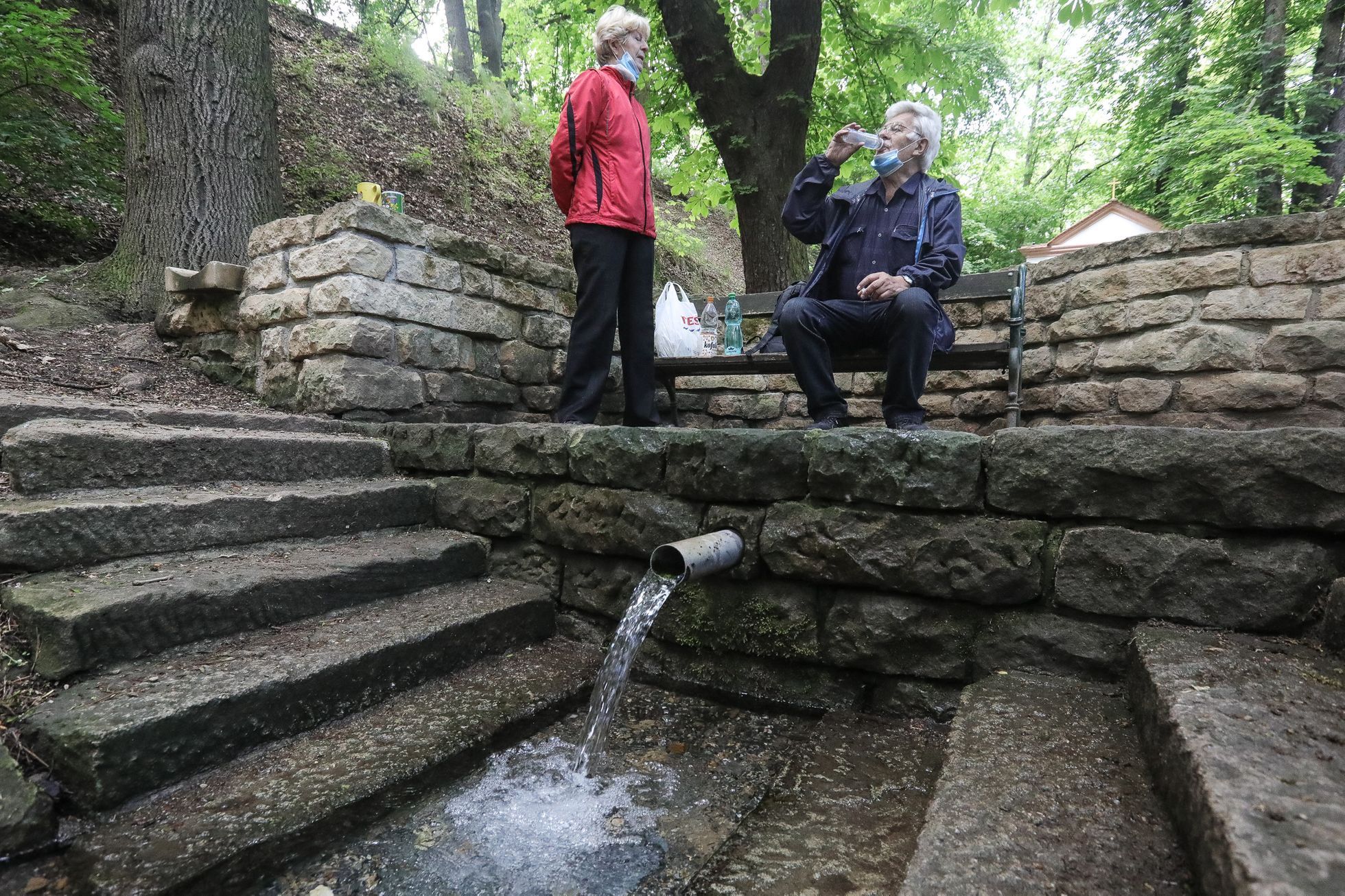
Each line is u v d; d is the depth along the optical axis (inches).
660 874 57.7
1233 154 365.7
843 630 88.9
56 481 89.0
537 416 172.6
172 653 75.5
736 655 97.1
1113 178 524.1
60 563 79.8
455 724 80.0
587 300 125.2
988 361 135.0
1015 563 79.9
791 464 92.2
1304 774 40.3
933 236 110.1
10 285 188.5
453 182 431.2
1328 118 395.5
